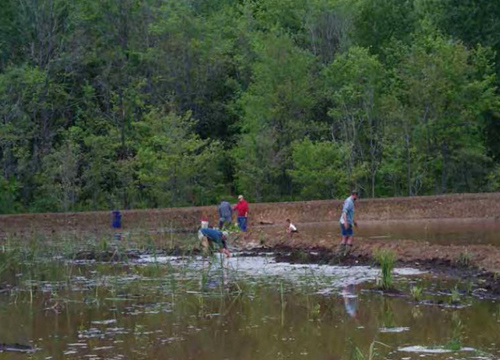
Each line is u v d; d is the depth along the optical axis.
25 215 40.47
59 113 60.38
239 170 56.69
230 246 28.14
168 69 61.31
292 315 15.53
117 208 52.66
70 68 59.75
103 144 53.94
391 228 35.06
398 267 21.39
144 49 62.94
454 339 12.86
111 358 12.38
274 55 58.31
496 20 59.84
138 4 63.91
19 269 24.28
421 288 18.00
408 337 13.31
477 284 18.38
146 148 53.31
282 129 57.62
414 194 55.47
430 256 21.77
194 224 41.28
